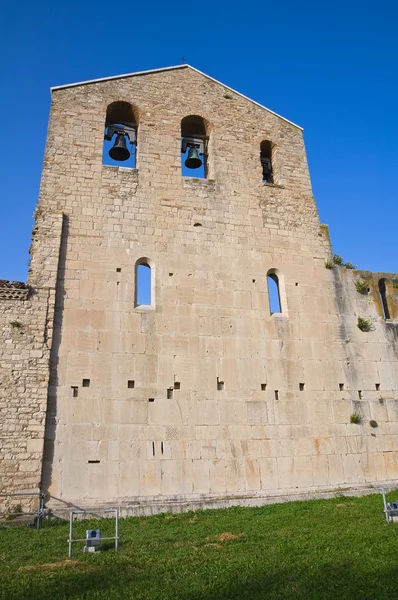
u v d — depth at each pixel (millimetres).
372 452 20047
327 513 15234
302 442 19328
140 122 22750
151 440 17594
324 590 8531
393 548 10711
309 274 22484
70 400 17234
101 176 21062
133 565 10359
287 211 23469
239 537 12500
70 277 18969
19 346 17266
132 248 20188
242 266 21438
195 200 21969
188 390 18672
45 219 19531
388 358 22000
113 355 18297
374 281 23438
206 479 17672
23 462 15891
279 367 20219
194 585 8992
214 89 24859
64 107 21906
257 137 24672
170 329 19344
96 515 15703
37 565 10492
